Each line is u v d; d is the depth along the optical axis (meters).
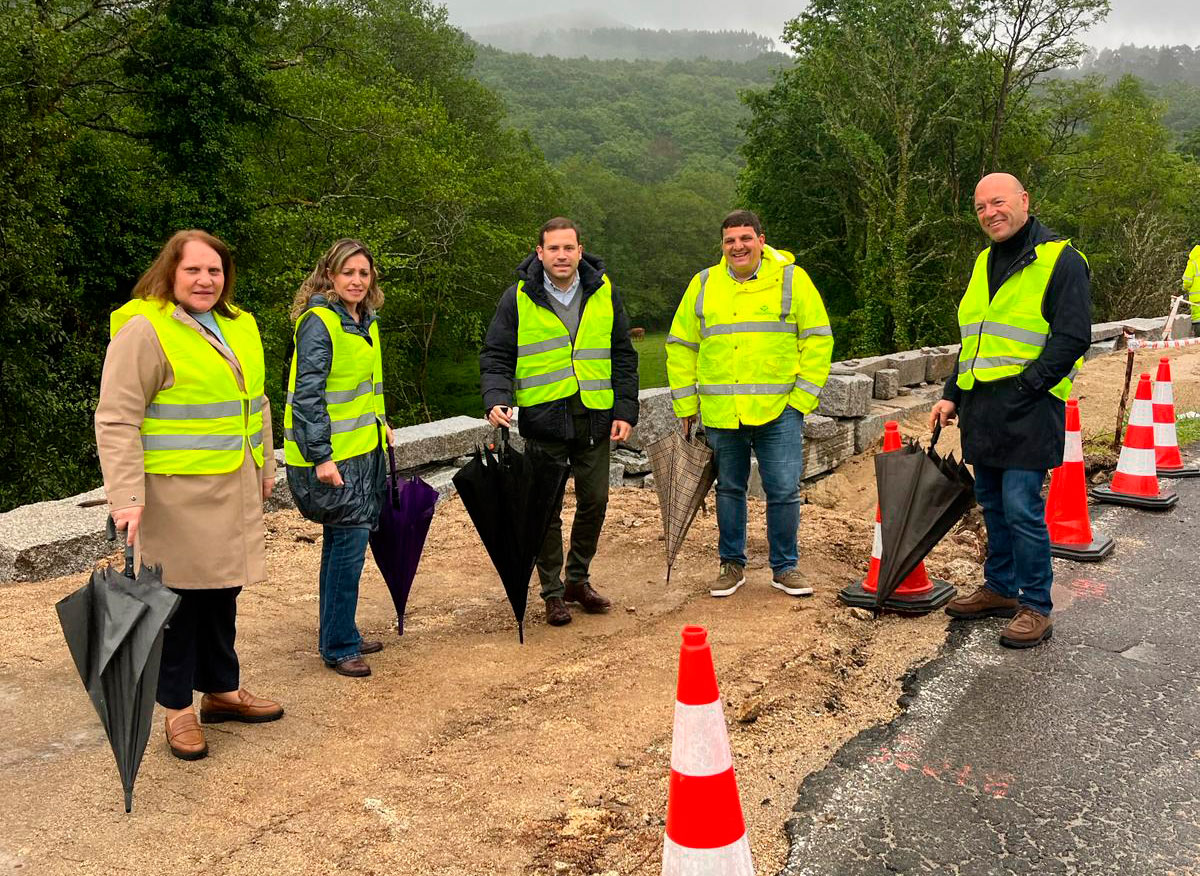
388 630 4.79
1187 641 4.67
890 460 4.91
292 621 4.84
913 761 3.55
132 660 2.96
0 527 5.65
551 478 4.40
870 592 5.18
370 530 4.15
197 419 3.34
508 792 3.23
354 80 28.50
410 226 29.16
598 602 4.99
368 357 4.06
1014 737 3.73
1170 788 3.38
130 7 20.77
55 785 3.24
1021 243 4.56
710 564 5.87
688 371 5.34
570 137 165.00
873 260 32.88
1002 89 32.31
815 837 3.07
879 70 32.16
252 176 23.67
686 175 124.50
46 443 17.84
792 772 3.46
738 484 5.27
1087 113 37.53
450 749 3.53
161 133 21.12
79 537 5.57
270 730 3.66
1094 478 7.87
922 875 2.88
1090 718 3.89
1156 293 33.69
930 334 33.00
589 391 4.71
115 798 3.16
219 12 21.25
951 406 4.95
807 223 37.03
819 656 4.38
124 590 3.03
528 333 4.68
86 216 19.69
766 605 5.09
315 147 27.80
